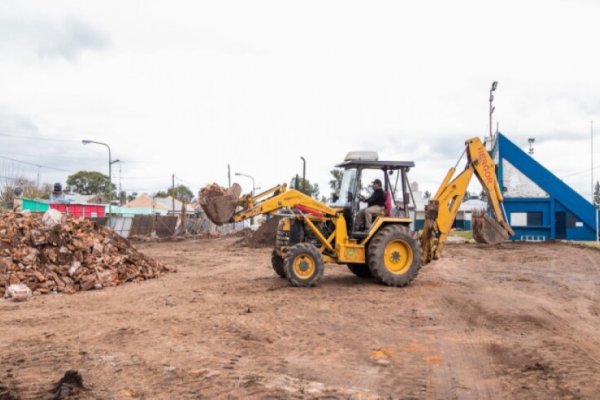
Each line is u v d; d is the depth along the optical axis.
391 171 13.71
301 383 5.83
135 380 5.96
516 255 22.11
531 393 5.51
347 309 10.05
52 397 5.44
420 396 5.47
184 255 24.50
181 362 6.64
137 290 13.03
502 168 29.70
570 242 27.91
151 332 8.29
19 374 6.21
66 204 47.06
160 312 9.92
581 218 28.95
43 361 6.72
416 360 6.74
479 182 15.70
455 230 65.81
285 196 13.14
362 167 13.45
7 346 7.53
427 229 14.23
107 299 11.70
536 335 7.95
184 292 12.38
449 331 8.27
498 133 29.69
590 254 22.05
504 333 8.12
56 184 50.44
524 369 6.31
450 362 6.65
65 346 7.49
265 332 8.22
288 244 13.63
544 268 17.53
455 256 22.00
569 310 9.92
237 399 5.37
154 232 44.19
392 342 7.62
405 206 13.71
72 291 12.96
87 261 14.18
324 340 7.74
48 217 14.90
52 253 13.86
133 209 67.88
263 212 13.14
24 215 15.14
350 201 13.34
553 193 29.08
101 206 51.28
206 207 13.00
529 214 29.61
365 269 14.76
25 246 13.67
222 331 8.30
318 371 6.29
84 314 9.90
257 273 16.58
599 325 8.66
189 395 5.48
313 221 13.35
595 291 12.27
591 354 6.88
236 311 9.90
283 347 7.37
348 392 5.56
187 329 8.46
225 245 32.22
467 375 6.13
